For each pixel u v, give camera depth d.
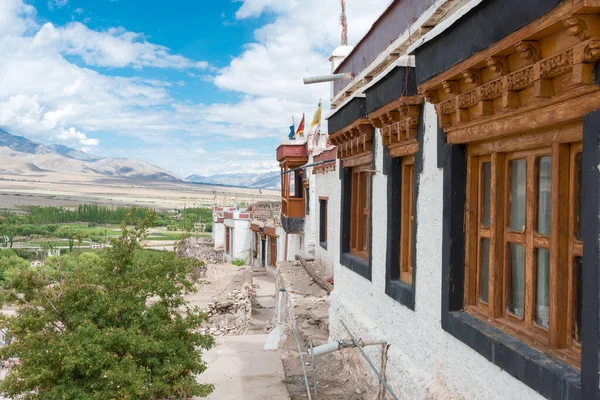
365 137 7.21
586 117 2.74
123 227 7.70
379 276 6.82
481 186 4.44
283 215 22.28
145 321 6.93
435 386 4.83
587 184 2.74
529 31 2.93
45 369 5.96
